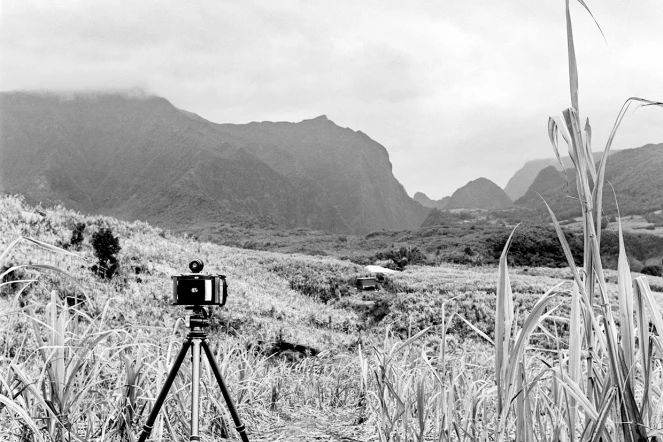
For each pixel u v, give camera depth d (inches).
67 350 127.3
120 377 139.2
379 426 148.1
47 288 442.0
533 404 102.2
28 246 657.0
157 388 143.3
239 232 6387.8
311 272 1393.9
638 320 70.8
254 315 709.9
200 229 7003.0
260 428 191.8
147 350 161.8
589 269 72.2
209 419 172.9
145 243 1043.9
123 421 134.6
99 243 723.4
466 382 133.0
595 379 74.5
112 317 422.3
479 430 109.7
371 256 3058.6
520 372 82.0
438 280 1279.5
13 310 109.7
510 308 83.9
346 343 550.0
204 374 182.2
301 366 321.7
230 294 939.3
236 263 1398.9
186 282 113.3
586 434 74.7
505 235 2933.1
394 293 1059.3
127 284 672.4
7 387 101.3
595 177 70.9
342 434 180.7
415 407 156.7
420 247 3526.1
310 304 1101.1
